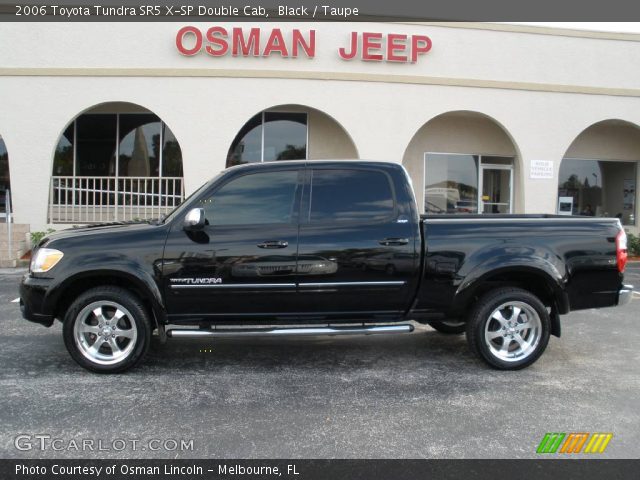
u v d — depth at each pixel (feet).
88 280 15.69
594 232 16.14
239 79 39.32
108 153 45.37
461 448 11.17
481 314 15.89
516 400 13.82
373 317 16.12
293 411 13.01
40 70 38.81
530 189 42.78
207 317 15.65
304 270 15.35
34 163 39.29
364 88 40.16
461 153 46.50
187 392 14.21
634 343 19.42
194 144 39.47
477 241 15.80
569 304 16.06
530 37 41.98
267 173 15.97
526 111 42.32
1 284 30.01
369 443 11.36
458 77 41.19
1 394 13.92
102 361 15.43
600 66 43.06
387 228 15.69
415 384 14.99
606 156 49.34
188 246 15.23
